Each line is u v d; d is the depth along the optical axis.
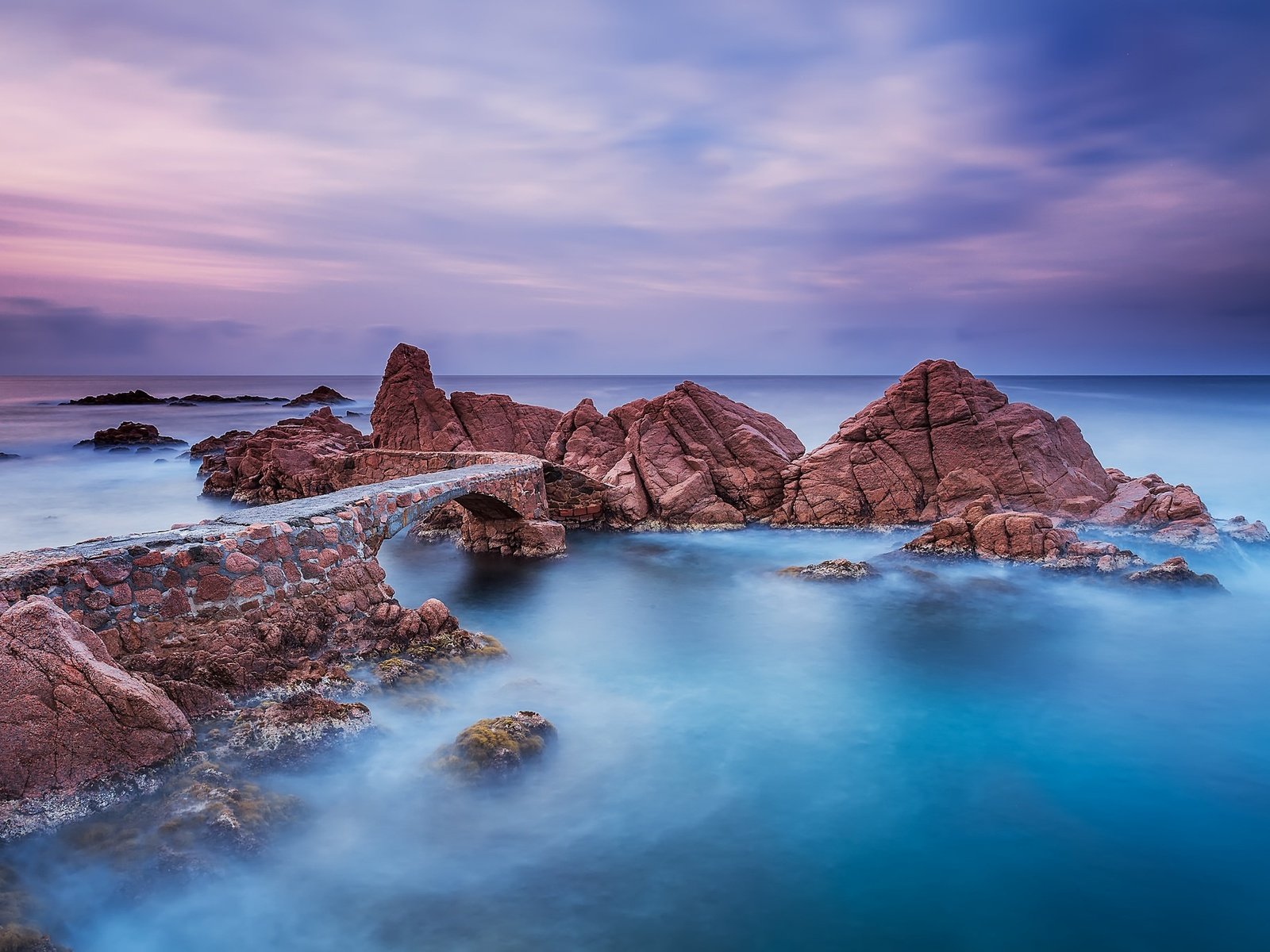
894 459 35.28
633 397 163.62
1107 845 13.02
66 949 8.96
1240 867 12.48
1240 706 18.14
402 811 12.80
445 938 10.60
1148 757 15.85
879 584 26.72
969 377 36.62
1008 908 11.50
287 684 14.97
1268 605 24.42
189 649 14.73
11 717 11.09
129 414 126.00
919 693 18.77
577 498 36.91
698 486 36.91
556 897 11.44
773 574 28.59
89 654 12.03
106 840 10.69
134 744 11.80
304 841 11.82
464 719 15.96
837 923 11.12
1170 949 10.77
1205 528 28.62
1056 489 33.03
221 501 46.25
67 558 13.88
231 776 12.19
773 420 42.03
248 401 175.88
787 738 16.47
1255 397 113.94
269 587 16.50
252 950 10.17
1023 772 15.28
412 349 49.06
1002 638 22.20
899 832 13.29
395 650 17.84
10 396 193.50
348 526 18.86
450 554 32.56
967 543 28.67
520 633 22.72
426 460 37.94
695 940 10.74
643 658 20.86
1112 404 98.12
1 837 10.39
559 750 15.14
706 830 13.21
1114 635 22.20
